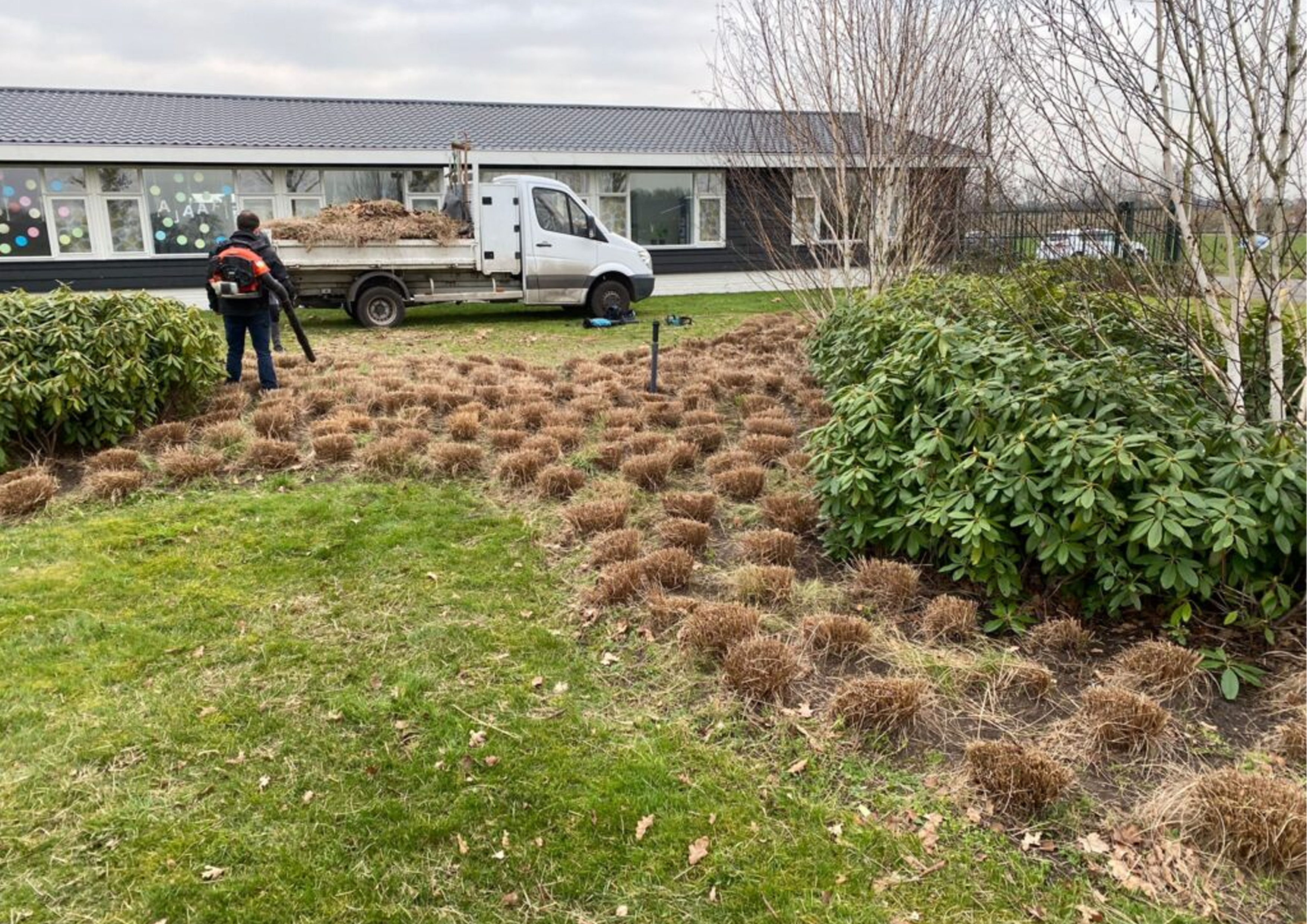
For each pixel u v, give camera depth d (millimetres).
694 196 18047
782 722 2750
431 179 16484
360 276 12547
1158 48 3348
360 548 4219
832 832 2301
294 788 2500
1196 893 2074
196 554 4141
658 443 5793
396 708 2883
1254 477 2963
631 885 2146
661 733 2746
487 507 4844
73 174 14500
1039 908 2045
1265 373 3729
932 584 3680
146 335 6066
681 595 3729
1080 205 3996
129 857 2232
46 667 3123
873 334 5473
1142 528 2918
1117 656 3072
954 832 2293
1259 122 3186
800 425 6426
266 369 7344
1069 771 2422
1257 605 2969
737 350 9594
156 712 2861
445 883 2160
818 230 9438
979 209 6664
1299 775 2432
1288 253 3277
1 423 5273
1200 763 2527
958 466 3439
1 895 2104
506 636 3369
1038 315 4746
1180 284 3768
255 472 5410
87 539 4297
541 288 13141
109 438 5773
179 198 15172
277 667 3145
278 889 2133
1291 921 2004
